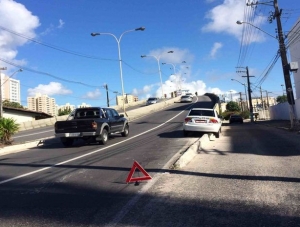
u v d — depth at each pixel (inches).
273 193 246.4
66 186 292.5
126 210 218.2
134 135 788.6
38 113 2129.7
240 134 813.9
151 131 880.9
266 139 648.4
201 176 311.9
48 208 228.8
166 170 343.0
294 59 1662.2
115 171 351.3
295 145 525.0
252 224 186.9
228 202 228.1
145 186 278.8
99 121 622.8
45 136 1011.9
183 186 275.7
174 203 229.5
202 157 430.6
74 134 611.8
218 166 361.1
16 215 215.5
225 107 4640.8
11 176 353.4
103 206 229.0
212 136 714.8
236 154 448.8
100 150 542.9
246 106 4817.9
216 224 188.5
